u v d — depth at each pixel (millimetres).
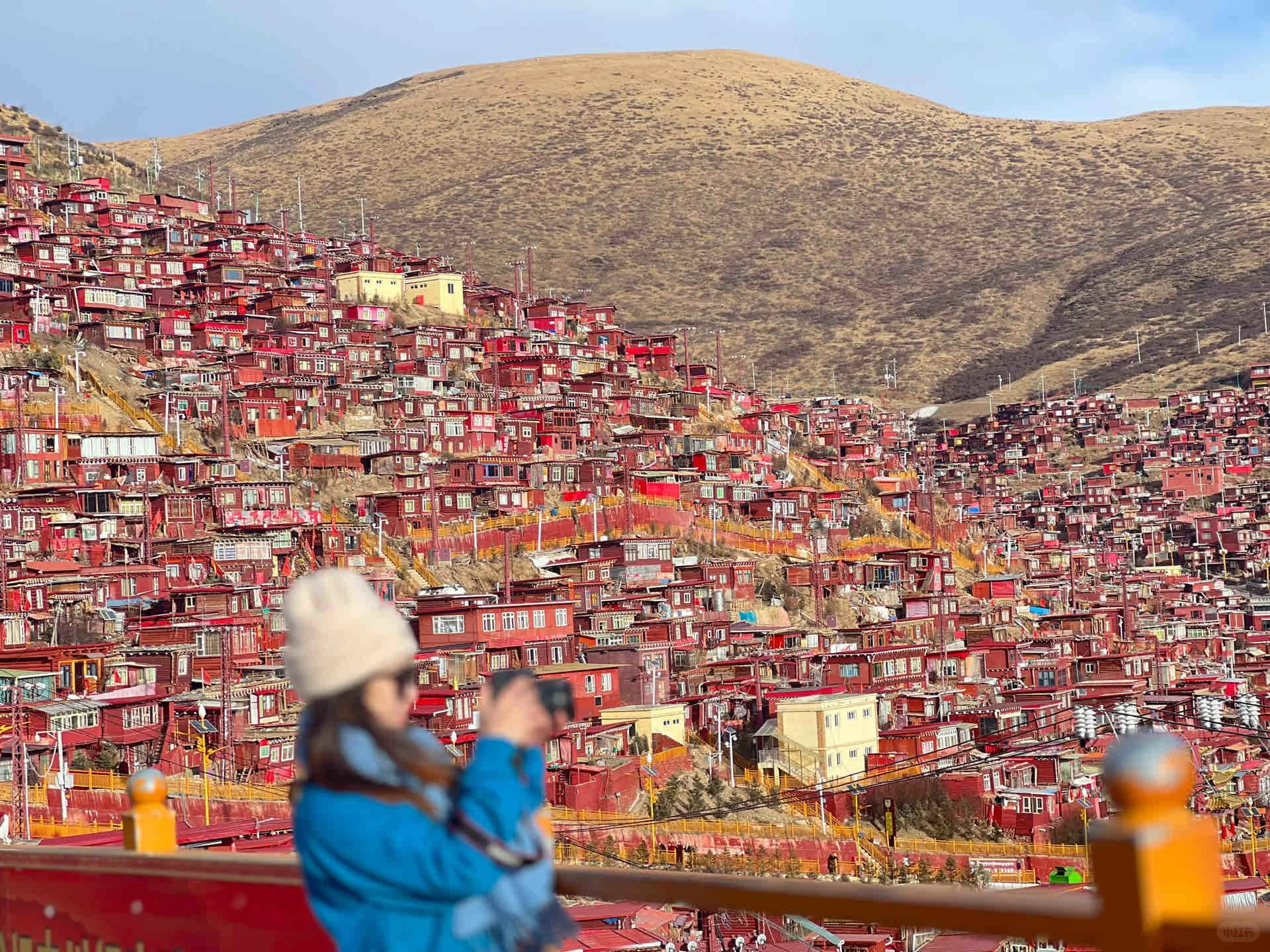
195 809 70500
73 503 112062
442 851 5324
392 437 140500
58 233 173875
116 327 147250
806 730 99562
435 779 5594
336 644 5527
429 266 199375
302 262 196375
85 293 153125
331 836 5465
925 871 80562
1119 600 164375
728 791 92812
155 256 174375
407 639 5695
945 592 144125
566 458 149875
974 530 180875
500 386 168250
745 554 143875
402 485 133750
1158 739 4781
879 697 108938
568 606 109375
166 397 134125
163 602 102000
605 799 87812
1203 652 150375
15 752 65750
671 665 114188
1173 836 4707
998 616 141750
